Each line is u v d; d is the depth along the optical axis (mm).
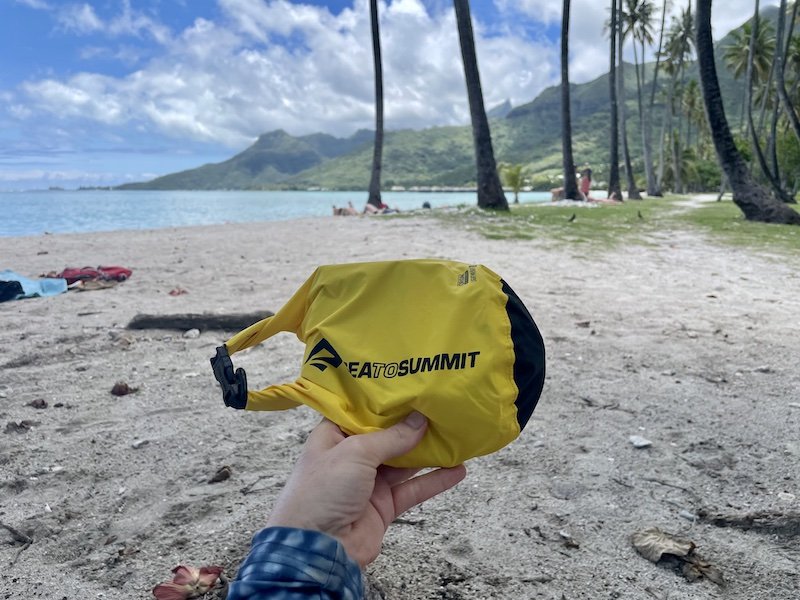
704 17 15977
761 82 51125
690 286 7547
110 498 2486
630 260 9656
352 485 871
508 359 1039
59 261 9250
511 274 8086
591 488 2541
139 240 12148
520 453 2873
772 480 2580
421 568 1972
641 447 2928
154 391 3742
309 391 1023
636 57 45844
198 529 2230
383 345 1060
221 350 1094
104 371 4137
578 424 3217
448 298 1075
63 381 3928
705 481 2590
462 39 17641
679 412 3379
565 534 2184
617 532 2215
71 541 2178
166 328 5227
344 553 803
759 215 16203
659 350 4645
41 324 5371
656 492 2504
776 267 9148
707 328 5363
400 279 1112
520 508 2377
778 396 3629
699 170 70125
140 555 2076
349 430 995
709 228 14789
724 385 3846
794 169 47531
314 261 9031
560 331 5195
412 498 1024
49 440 3041
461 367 1019
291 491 869
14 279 6988
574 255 9977
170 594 1807
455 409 1001
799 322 5641
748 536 2188
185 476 2662
